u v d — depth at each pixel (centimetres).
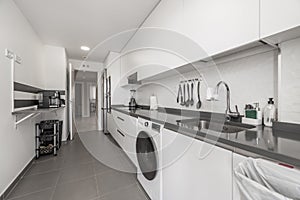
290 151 55
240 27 87
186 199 96
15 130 180
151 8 196
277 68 102
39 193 152
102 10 202
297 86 85
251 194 53
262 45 99
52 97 271
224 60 131
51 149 262
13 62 175
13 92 173
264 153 57
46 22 232
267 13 75
